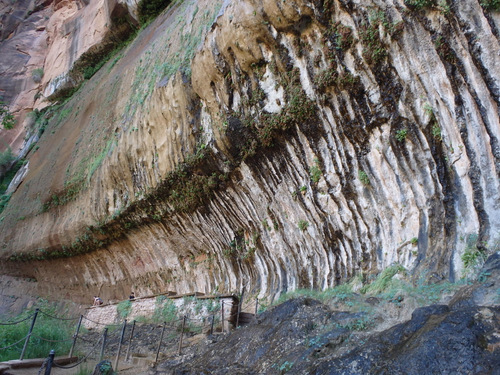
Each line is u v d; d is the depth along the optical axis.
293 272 9.64
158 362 8.05
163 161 12.38
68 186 19.86
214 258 12.59
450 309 4.61
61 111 31.36
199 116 11.26
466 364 3.43
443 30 6.39
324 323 5.91
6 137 36.38
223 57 9.93
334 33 7.78
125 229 15.49
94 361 8.84
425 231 6.94
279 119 9.01
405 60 6.97
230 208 11.30
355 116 7.89
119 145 15.15
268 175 9.93
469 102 6.29
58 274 22.02
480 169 6.20
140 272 16.08
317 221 8.95
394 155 7.44
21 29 42.75
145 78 16.41
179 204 12.57
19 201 26.64
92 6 34.22
